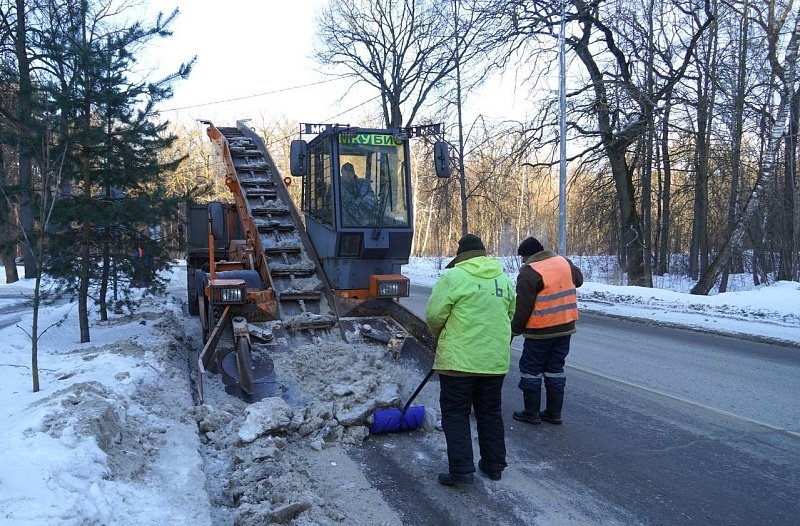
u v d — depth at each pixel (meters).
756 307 14.66
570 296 6.03
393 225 8.09
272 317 7.18
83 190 8.48
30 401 5.30
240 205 10.34
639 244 23.70
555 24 21.31
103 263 9.20
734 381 7.99
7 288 19.53
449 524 3.96
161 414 5.51
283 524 3.77
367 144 8.07
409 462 4.97
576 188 28.58
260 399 5.92
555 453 5.32
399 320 7.55
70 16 8.41
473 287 4.52
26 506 3.19
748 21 19.86
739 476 4.84
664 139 23.39
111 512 3.43
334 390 5.69
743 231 19.50
